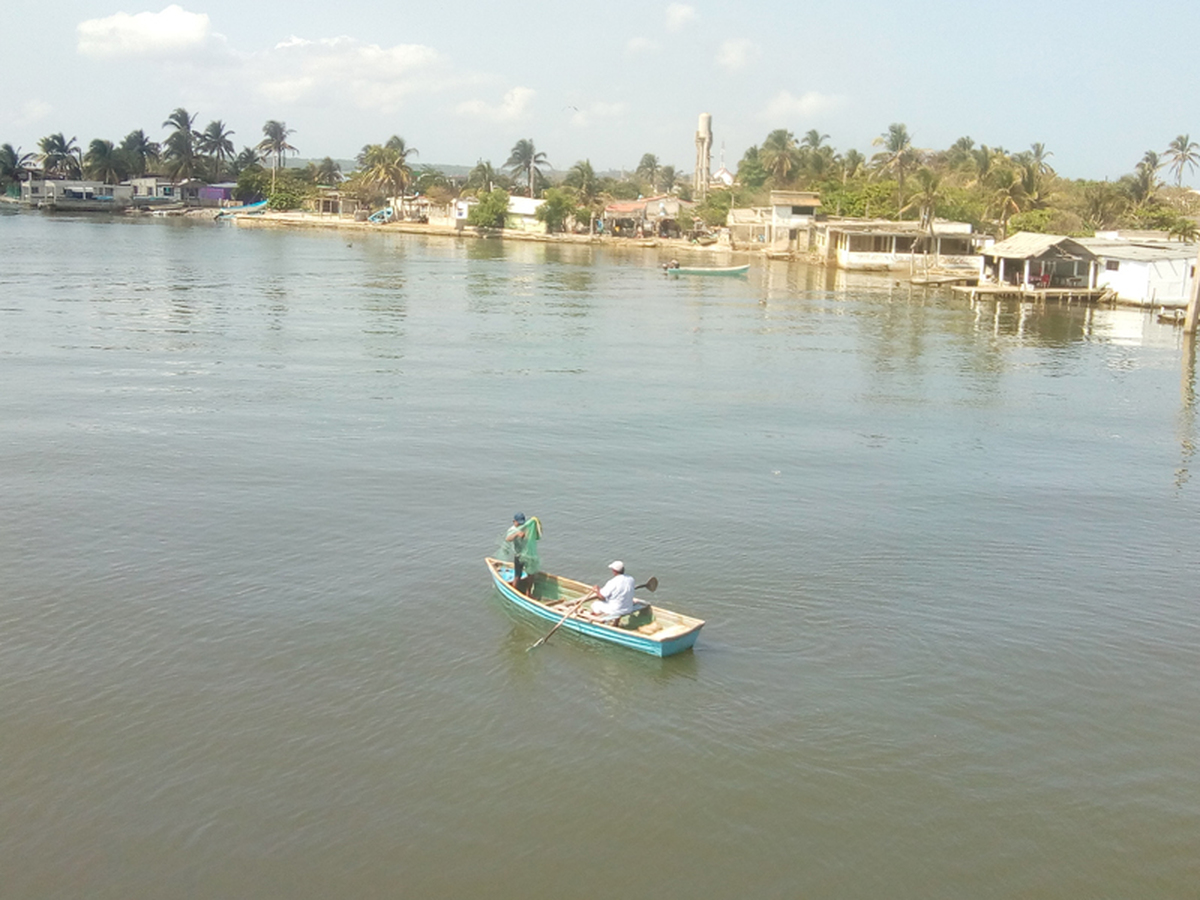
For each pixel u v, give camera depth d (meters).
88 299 76.12
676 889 15.66
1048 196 126.50
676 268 119.88
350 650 22.38
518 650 22.64
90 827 16.50
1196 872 16.44
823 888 15.82
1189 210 150.88
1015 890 15.91
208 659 21.78
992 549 29.22
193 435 38.22
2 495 30.91
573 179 194.00
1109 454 40.06
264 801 17.27
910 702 21.02
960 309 87.69
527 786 17.91
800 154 181.00
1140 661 22.97
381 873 15.74
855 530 30.38
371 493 32.25
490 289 96.12
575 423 42.25
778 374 55.38
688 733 19.67
